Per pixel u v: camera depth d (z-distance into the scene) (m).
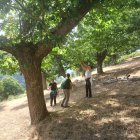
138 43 27.16
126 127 11.66
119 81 22.72
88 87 18.47
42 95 14.96
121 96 16.78
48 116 14.90
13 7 10.88
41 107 14.84
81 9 12.34
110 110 14.11
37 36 12.06
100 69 34.00
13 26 12.76
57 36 11.71
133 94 16.80
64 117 14.22
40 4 10.38
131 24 20.91
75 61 28.34
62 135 12.27
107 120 12.77
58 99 22.39
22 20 12.29
